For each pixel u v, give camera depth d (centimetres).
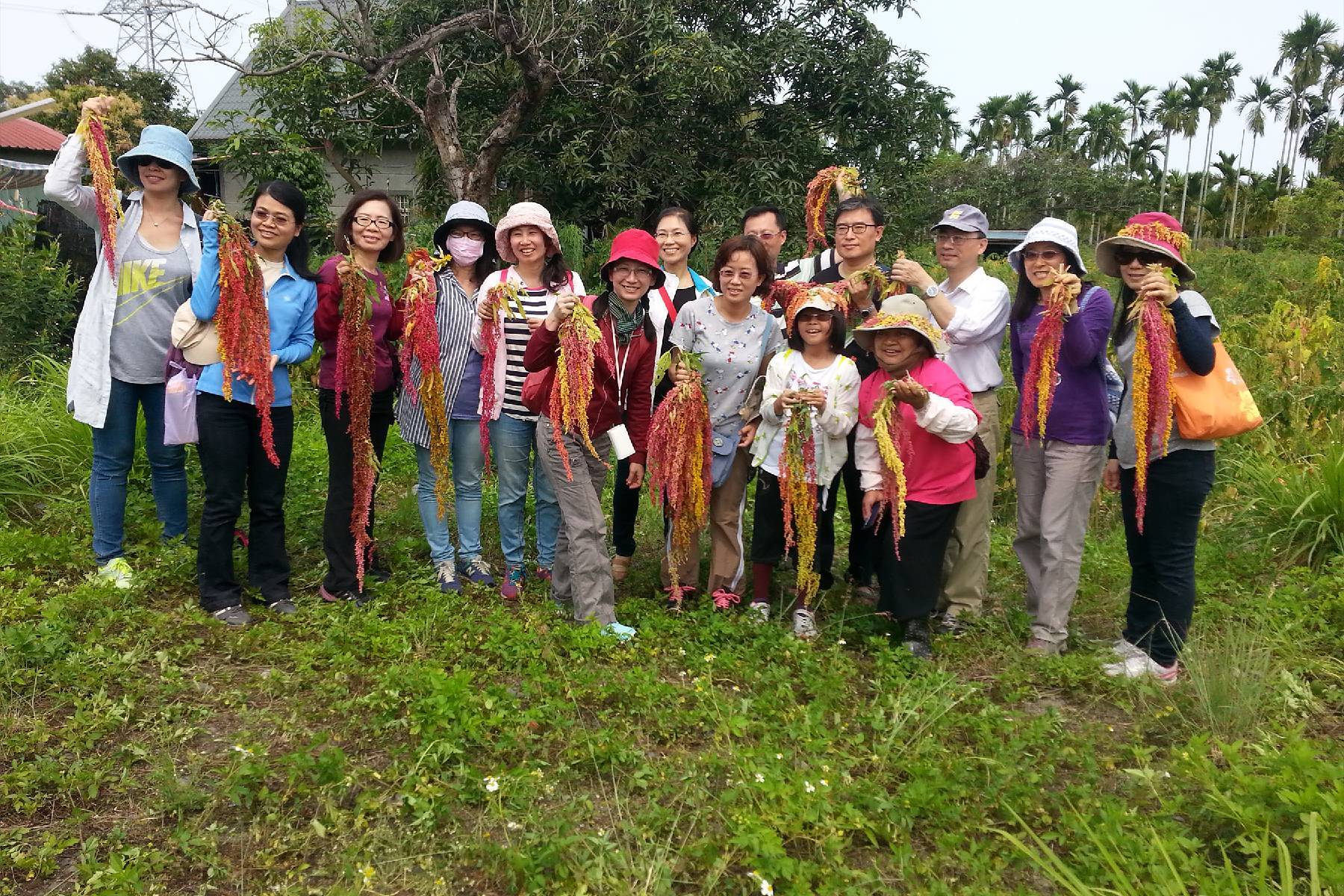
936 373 426
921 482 429
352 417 440
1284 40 5881
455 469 493
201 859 267
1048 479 432
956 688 386
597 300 439
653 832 281
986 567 476
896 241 1477
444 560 488
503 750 322
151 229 451
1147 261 403
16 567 472
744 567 545
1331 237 2998
